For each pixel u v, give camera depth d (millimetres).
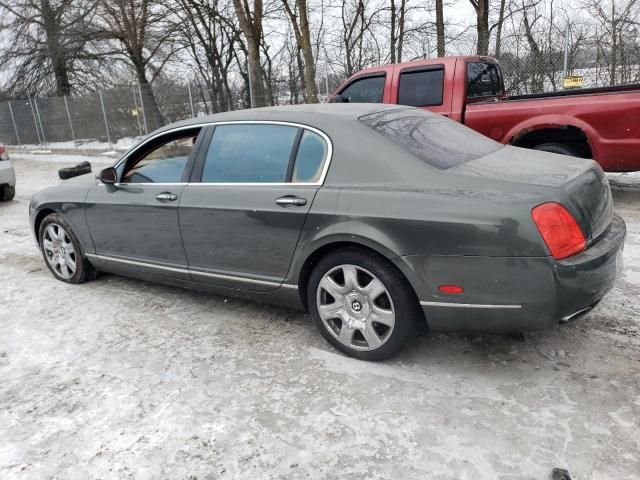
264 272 3557
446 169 3037
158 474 2447
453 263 2803
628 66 10359
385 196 2998
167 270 4125
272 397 2975
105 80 24062
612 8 10875
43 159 17391
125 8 20062
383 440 2576
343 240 3098
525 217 2656
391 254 2939
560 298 2674
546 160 3338
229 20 21125
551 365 3115
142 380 3229
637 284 4145
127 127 17562
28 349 3725
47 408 3000
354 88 7621
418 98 7078
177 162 3998
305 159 3383
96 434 2748
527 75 10844
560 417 2654
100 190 4465
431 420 2699
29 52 23656
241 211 3520
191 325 3939
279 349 3500
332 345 3422
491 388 2930
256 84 12914
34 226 5129
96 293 4688
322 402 2900
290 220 3307
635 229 5508
